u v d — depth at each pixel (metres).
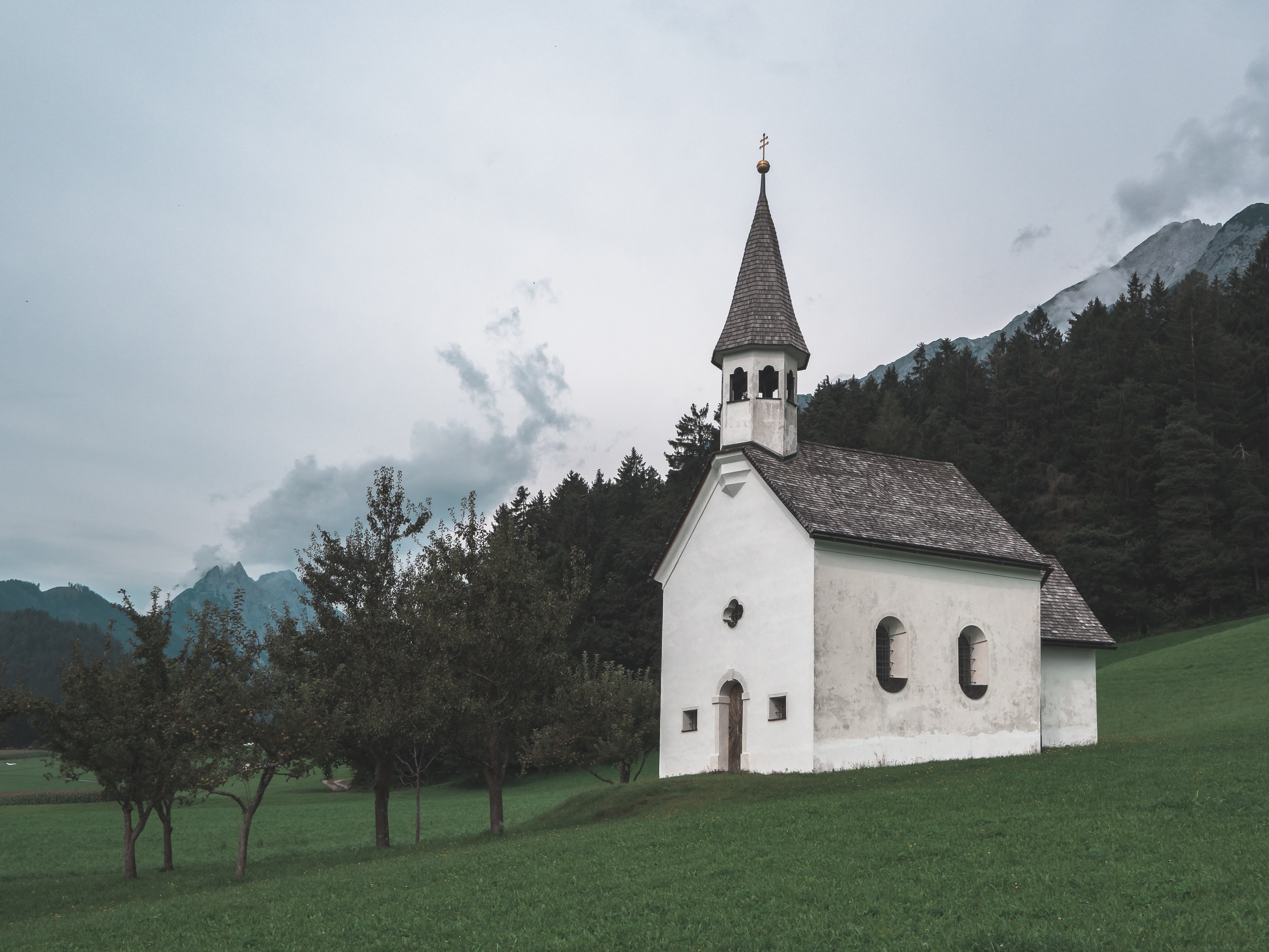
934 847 19.92
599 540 101.12
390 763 35.78
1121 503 109.31
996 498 110.00
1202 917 14.50
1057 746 40.53
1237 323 131.88
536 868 22.34
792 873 19.09
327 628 34.62
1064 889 16.48
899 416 120.88
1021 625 38.66
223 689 30.44
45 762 32.44
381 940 17.31
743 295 40.41
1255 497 102.69
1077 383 123.69
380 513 35.84
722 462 37.91
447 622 32.94
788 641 34.78
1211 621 100.06
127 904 26.89
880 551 35.78
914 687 35.62
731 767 36.44
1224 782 24.38
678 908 17.38
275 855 40.72
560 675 34.56
